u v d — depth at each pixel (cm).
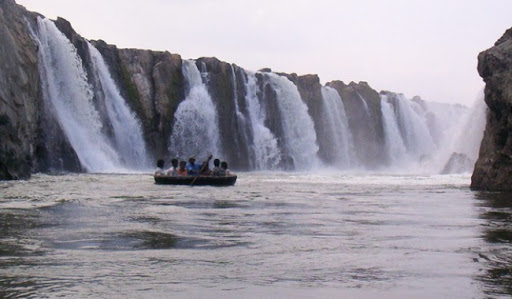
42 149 4516
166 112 6231
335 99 7888
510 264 795
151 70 6344
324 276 723
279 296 630
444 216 1398
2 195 1964
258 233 1077
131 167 5838
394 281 698
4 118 3203
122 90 6069
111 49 6078
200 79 6588
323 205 1716
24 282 674
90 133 5178
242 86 6888
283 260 819
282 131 7075
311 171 7031
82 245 921
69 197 1905
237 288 662
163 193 2208
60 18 5378
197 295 630
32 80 3850
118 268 756
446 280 703
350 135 7944
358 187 2847
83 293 630
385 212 1498
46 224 1168
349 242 977
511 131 2475
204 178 2872
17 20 3931
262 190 2519
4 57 3422
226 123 6650
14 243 932
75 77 5109
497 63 2572
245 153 6738
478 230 1132
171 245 934
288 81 7194
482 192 2411
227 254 859
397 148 8225
